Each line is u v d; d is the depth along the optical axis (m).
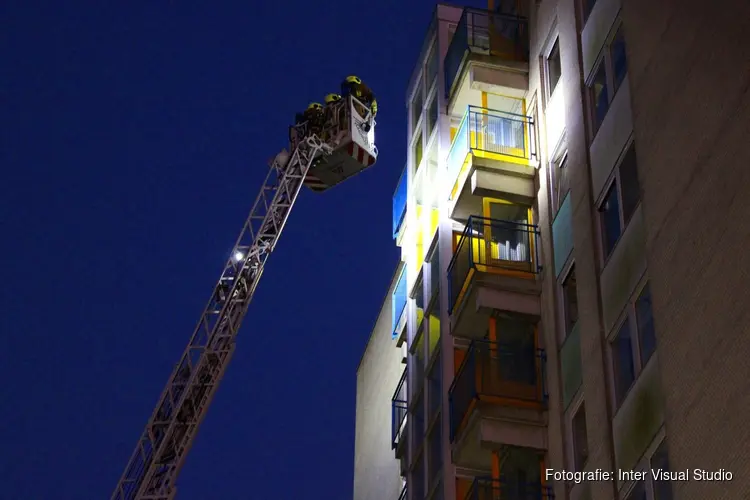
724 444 16.08
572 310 24.20
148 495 34.09
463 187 27.56
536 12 28.94
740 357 16.09
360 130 41.09
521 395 24.12
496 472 23.67
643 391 19.22
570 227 24.59
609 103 22.62
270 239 39.25
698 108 18.47
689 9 19.44
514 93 28.70
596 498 20.16
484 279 25.59
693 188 18.16
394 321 35.09
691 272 17.73
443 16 33.34
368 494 38.72
